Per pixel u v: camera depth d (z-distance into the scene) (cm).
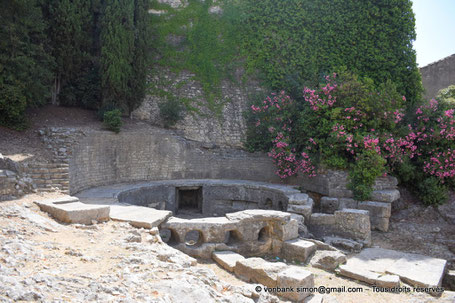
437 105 1423
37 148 1197
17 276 392
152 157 1619
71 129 1362
